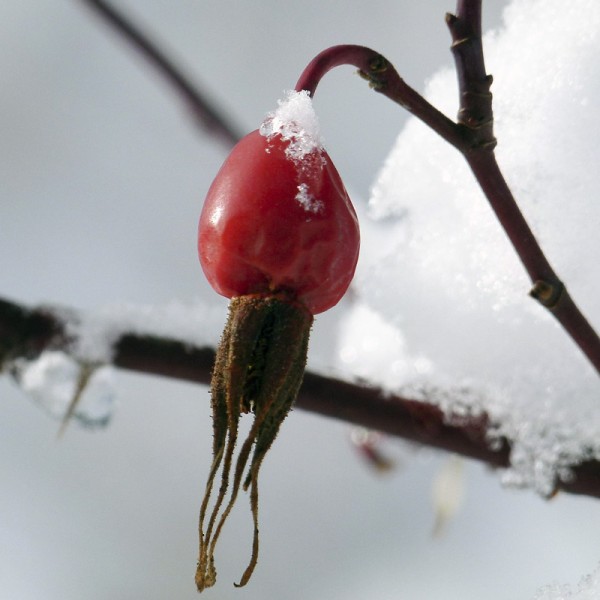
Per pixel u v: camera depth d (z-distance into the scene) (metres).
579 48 0.25
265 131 0.22
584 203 0.24
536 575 0.36
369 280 0.26
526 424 0.25
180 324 0.25
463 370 0.25
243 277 0.22
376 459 0.30
